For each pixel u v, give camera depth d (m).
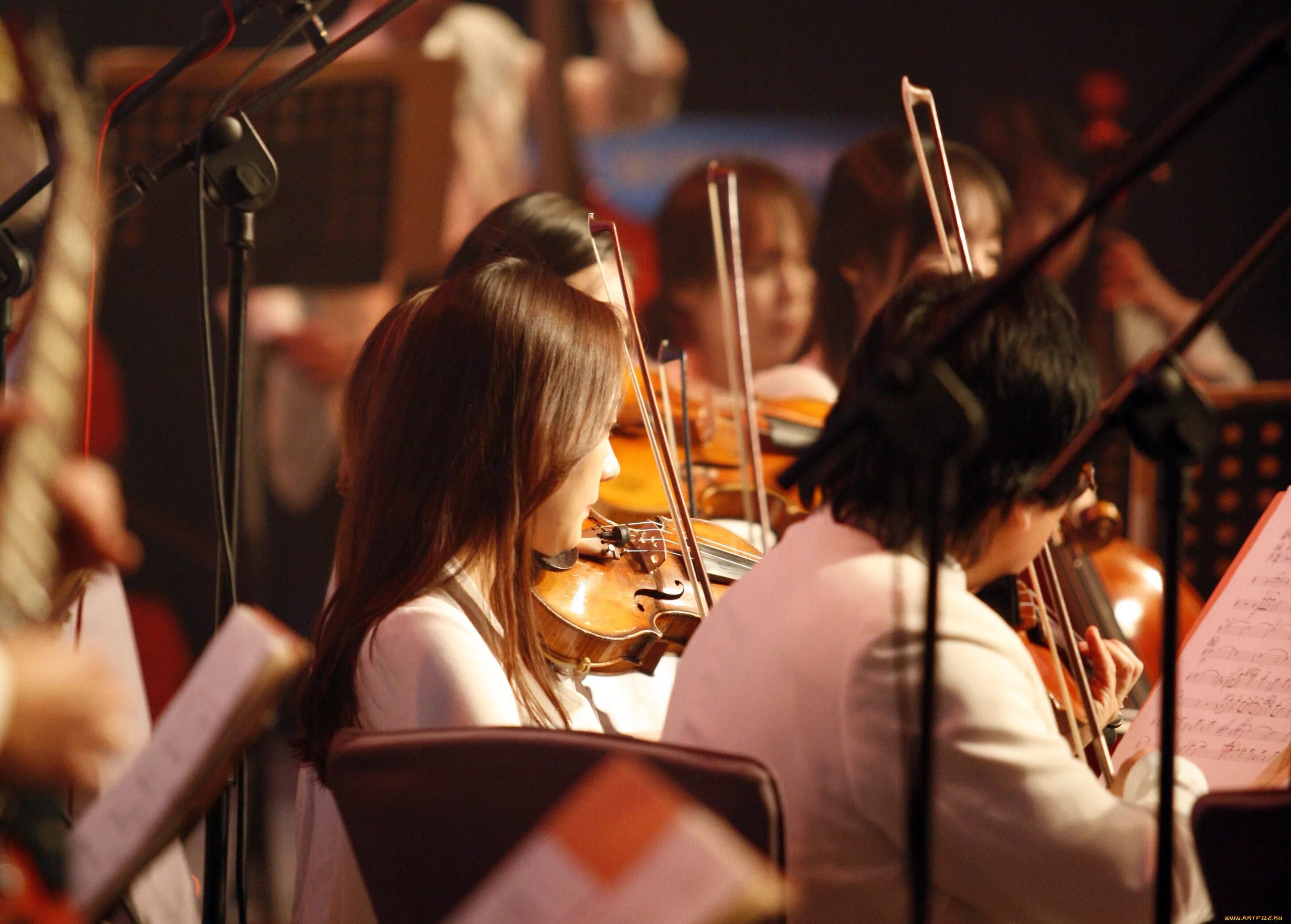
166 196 11.14
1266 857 3.06
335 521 12.78
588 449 4.78
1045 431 3.62
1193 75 3.19
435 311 4.73
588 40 13.54
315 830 4.88
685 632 5.86
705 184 12.98
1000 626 3.68
